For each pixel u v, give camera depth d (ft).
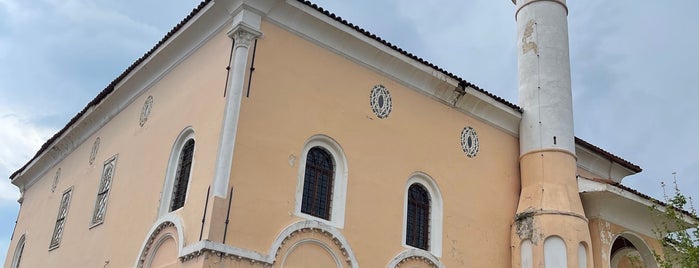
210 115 47.83
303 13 50.72
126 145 61.05
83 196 66.39
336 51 53.83
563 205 60.44
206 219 42.75
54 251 67.87
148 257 48.55
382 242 51.75
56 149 77.97
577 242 58.80
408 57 57.62
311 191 49.32
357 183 51.65
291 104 49.16
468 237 58.75
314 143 50.55
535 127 65.46
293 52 50.67
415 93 59.52
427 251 55.36
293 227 46.24
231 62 47.73
